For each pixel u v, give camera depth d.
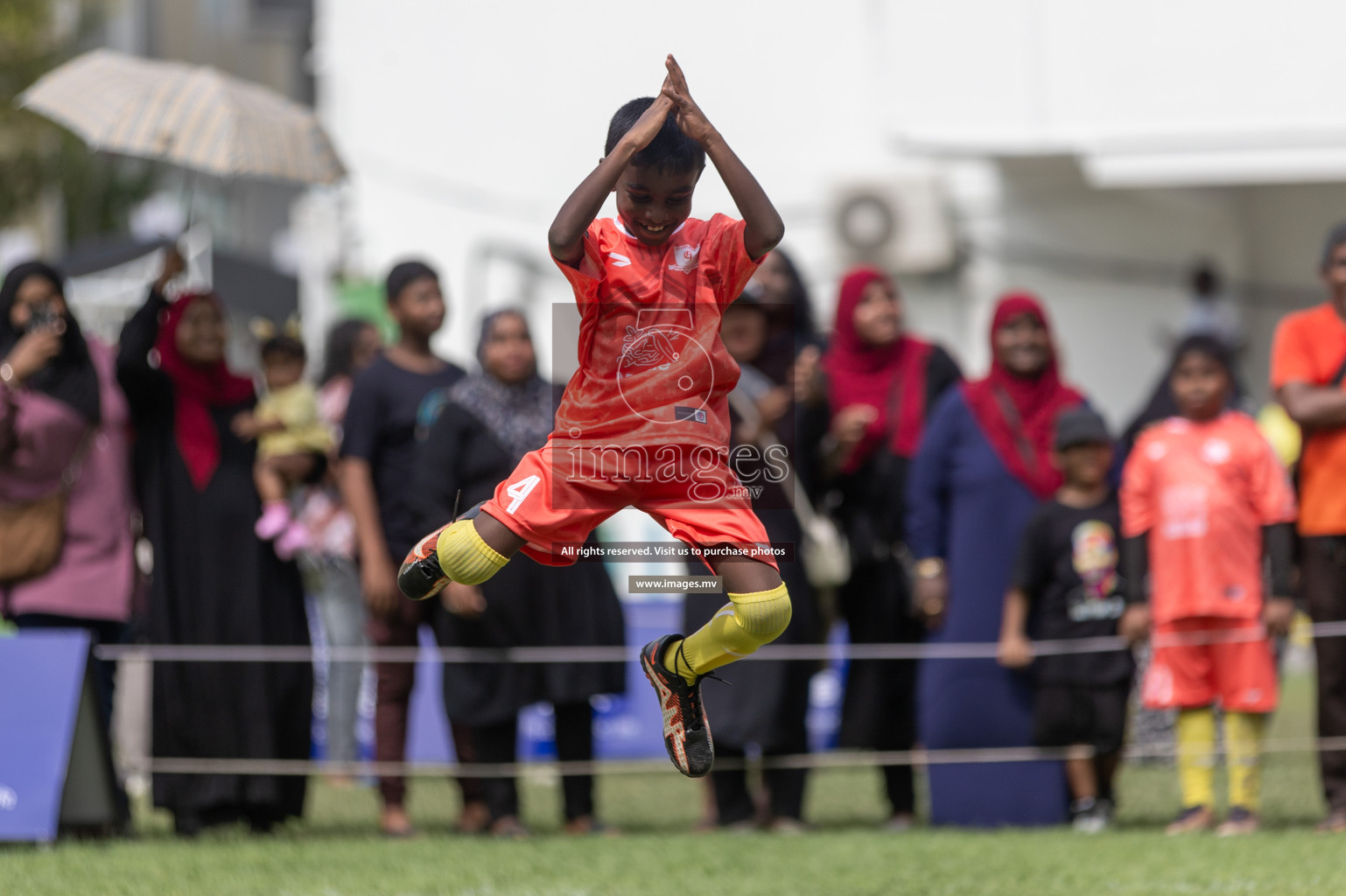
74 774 20.78
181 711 21.48
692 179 13.13
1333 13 41.88
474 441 22.11
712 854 19.39
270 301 47.06
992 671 22.66
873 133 48.47
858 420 22.52
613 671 22.34
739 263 13.42
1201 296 46.41
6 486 20.92
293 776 22.36
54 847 19.75
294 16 59.19
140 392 21.73
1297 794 24.53
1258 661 21.23
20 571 20.89
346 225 51.97
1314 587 21.00
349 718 28.14
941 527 23.36
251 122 22.12
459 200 51.09
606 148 13.43
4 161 59.06
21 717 20.45
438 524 21.73
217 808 21.72
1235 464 21.58
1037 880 17.17
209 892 16.45
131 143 21.45
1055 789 22.31
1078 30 43.78
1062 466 22.61
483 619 21.98
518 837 21.42
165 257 22.08
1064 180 47.50
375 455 22.91
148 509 21.97
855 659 23.41
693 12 49.62
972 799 22.56
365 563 22.47
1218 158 42.81
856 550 23.30
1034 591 22.59
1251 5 42.38
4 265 50.25
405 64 51.28
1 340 21.39
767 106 49.19
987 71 44.84
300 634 22.58
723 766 22.58
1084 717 22.08
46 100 22.27
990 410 23.14
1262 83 42.44
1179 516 21.55
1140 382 48.22
